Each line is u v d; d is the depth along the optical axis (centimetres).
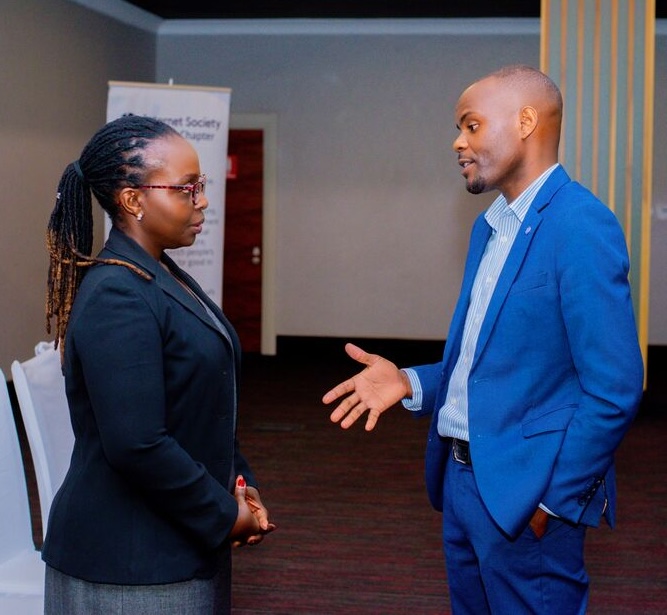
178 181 149
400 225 905
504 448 175
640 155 573
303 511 436
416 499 459
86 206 154
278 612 316
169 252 548
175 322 145
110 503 145
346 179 909
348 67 900
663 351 867
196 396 149
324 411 677
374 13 851
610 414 163
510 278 174
